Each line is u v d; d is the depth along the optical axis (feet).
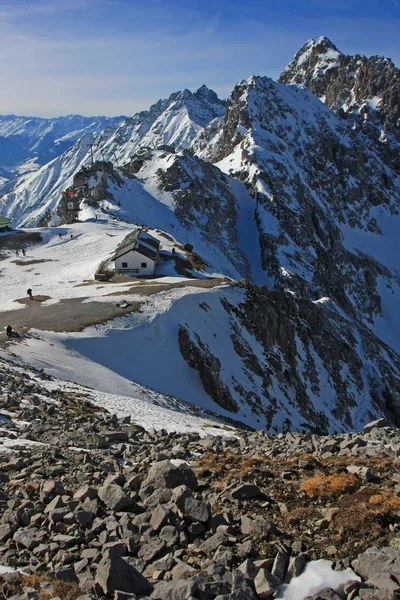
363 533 35.12
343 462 52.70
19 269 284.20
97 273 262.88
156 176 603.26
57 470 49.47
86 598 27.73
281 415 186.70
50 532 36.35
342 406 236.84
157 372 155.74
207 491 44.47
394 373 314.14
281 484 46.21
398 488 41.55
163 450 61.36
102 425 75.05
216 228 559.38
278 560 31.73
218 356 183.11
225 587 29.17
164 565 32.07
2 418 69.51
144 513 37.99
